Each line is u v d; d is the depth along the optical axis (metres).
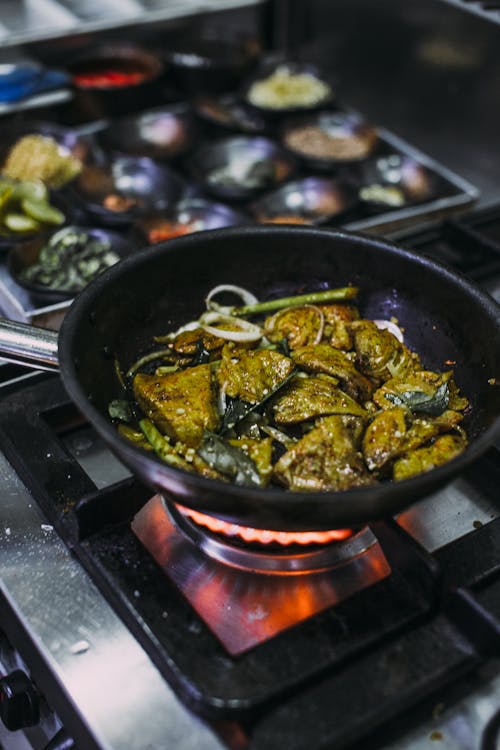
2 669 1.14
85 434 1.17
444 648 0.98
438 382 1.09
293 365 1.10
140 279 1.10
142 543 1.04
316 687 0.94
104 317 1.07
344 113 1.62
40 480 1.08
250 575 1.04
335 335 1.14
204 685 0.92
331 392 1.09
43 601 1.03
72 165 1.50
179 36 1.72
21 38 1.61
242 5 1.74
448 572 1.02
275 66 1.72
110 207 1.43
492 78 1.48
